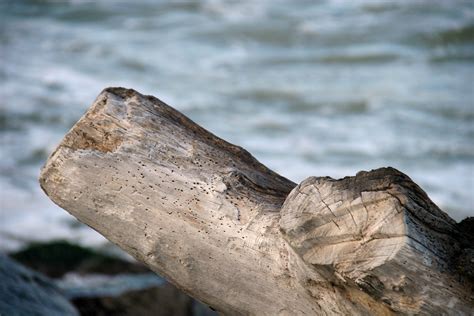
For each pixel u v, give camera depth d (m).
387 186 7.15
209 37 46.03
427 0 50.75
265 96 36.97
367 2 51.25
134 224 8.38
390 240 6.91
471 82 39.09
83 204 8.48
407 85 38.47
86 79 38.34
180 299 16.05
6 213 23.83
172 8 51.16
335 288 7.48
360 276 6.97
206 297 8.38
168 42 45.06
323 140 31.42
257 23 48.00
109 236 8.54
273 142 31.25
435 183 27.25
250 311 8.21
